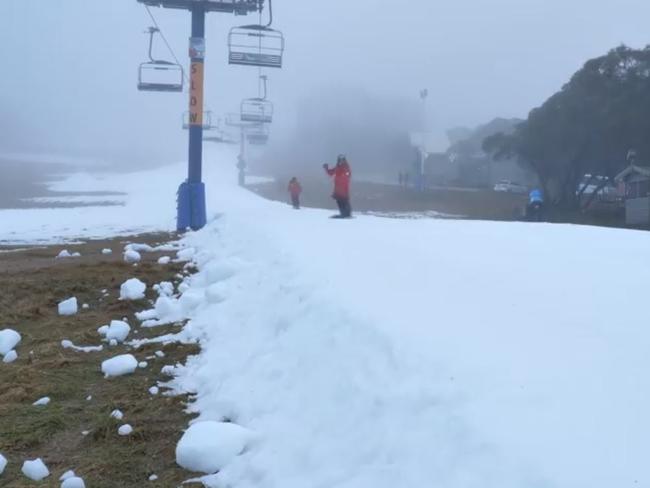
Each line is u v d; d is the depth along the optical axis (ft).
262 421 13.35
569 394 10.44
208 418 14.62
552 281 18.03
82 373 18.10
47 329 22.85
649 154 135.44
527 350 12.36
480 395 10.83
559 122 141.49
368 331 14.46
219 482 11.82
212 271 26.76
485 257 22.50
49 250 45.65
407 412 11.26
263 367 15.74
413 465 10.05
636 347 12.10
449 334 13.56
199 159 58.29
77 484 11.67
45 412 15.25
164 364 18.52
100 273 31.89
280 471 11.49
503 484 8.84
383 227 35.40
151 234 59.57
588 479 8.38
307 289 18.84
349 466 10.87
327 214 56.75
